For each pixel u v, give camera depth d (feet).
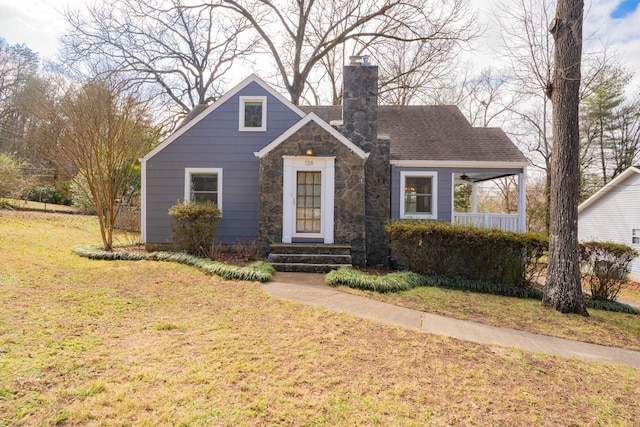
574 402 11.19
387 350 14.29
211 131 37.06
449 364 13.37
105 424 8.78
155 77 64.23
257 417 9.35
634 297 37.96
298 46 66.69
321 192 33.12
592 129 80.18
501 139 41.50
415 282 26.78
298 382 11.25
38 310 16.42
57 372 11.01
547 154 77.25
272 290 22.68
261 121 37.19
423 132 43.16
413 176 38.22
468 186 70.08
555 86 23.95
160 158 36.96
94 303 18.12
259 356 12.97
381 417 9.66
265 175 33.06
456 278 28.55
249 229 36.96
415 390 11.22
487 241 27.86
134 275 24.93
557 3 23.62
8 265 24.14
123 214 50.80
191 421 9.04
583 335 18.57
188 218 32.42
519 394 11.43
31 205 60.95
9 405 9.26
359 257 32.63
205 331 15.28
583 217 59.98
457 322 19.01
